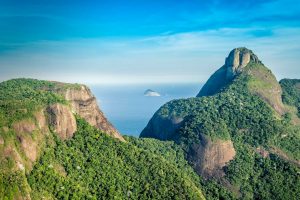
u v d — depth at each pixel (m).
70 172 174.25
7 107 172.12
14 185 146.88
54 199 158.50
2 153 153.38
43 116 181.88
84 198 166.88
